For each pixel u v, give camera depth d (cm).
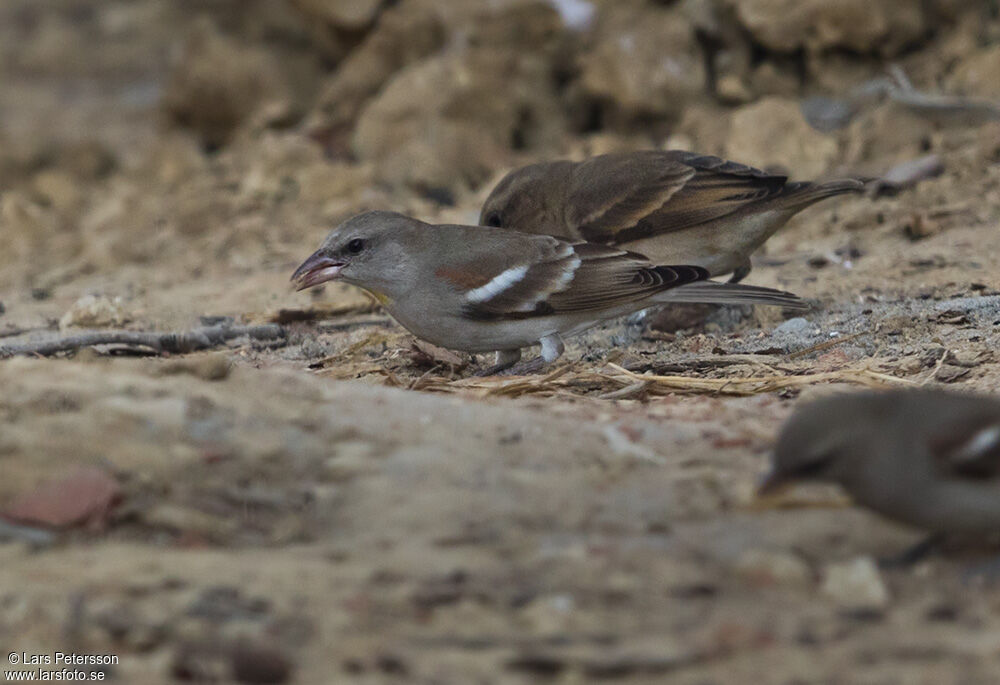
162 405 877
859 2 2131
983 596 675
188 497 796
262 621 654
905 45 2188
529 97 2305
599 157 1509
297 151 2325
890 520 700
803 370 1166
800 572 691
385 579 698
